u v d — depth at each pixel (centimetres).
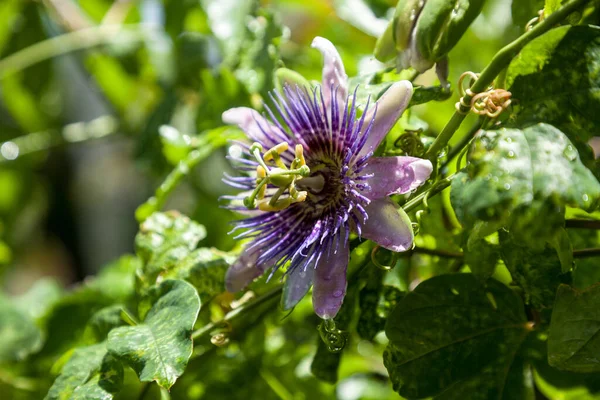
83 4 69
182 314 42
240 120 44
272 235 43
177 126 64
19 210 76
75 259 116
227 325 46
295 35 72
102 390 42
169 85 60
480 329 43
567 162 38
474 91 41
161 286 44
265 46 53
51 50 66
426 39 42
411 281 48
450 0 42
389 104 41
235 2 55
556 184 38
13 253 79
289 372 53
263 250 43
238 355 50
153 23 64
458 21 42
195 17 61
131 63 65
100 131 69
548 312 43
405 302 42
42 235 115
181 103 59
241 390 51
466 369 42
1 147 69
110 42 65
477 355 42
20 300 63
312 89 44
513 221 38
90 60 67
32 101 71
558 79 40
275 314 50
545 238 38
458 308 43
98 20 69
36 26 67
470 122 53
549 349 40
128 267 57
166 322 42
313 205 43
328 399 53
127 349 41
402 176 40
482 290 43
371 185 41
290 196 42
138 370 41
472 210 38
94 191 115
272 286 47
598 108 40
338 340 41
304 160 43
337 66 42
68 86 90
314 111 43
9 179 73
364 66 53
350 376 55
